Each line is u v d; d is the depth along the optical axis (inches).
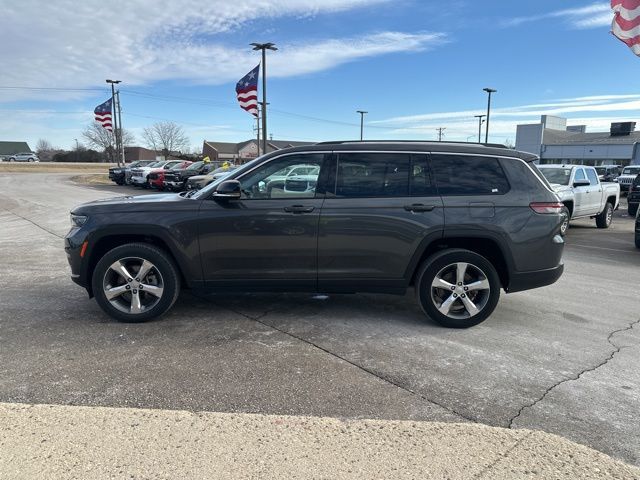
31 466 101.7
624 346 175.3
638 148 1473.9
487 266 187.0
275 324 192.5
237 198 184.2
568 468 103.5
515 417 126.0
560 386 143.5
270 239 184.1
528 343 177.0
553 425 122.6
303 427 118.0
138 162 1347.2
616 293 250.7
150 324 191.0
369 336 181.0
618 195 560.1
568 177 464.1
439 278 188.5
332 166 187.0
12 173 1908.2
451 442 112.5
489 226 183.5
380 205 183.5
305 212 182.7
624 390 141.6
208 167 1031.0
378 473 101.1
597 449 112.8
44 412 123.0
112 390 136.9
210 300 223.5
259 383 142.3
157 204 187.8
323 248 184.5
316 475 100.3
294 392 137.3
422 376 148.6
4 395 133.3
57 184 1291.8
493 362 159.6
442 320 189.6
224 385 140.7
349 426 119.0
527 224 185.8
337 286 188.7
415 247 184.5
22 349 165.3
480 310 189.0
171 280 189.5
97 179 1560.0
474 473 101.6
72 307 213.6
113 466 102.2
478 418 125.3
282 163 187.0
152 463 103.3
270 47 1009.5
